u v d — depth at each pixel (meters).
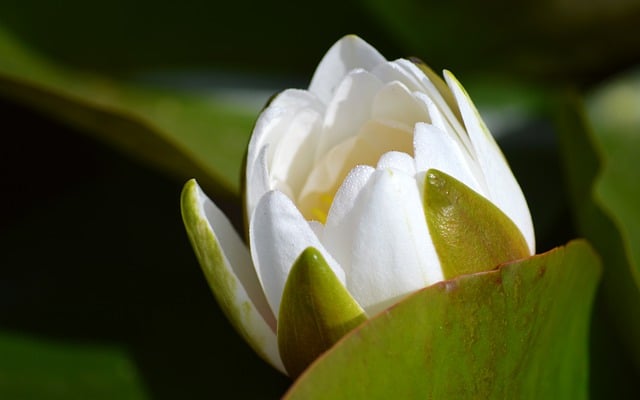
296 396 0.49
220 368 0.58
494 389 0.51
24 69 0.60
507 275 0.50
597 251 0.57
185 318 0.59
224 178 0.60
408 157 0.50
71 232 0.62
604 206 0.56
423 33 0.62
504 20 0.61
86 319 0.59
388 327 0.49
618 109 0.62
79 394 0.57
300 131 0.52
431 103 0.50
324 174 0.52
